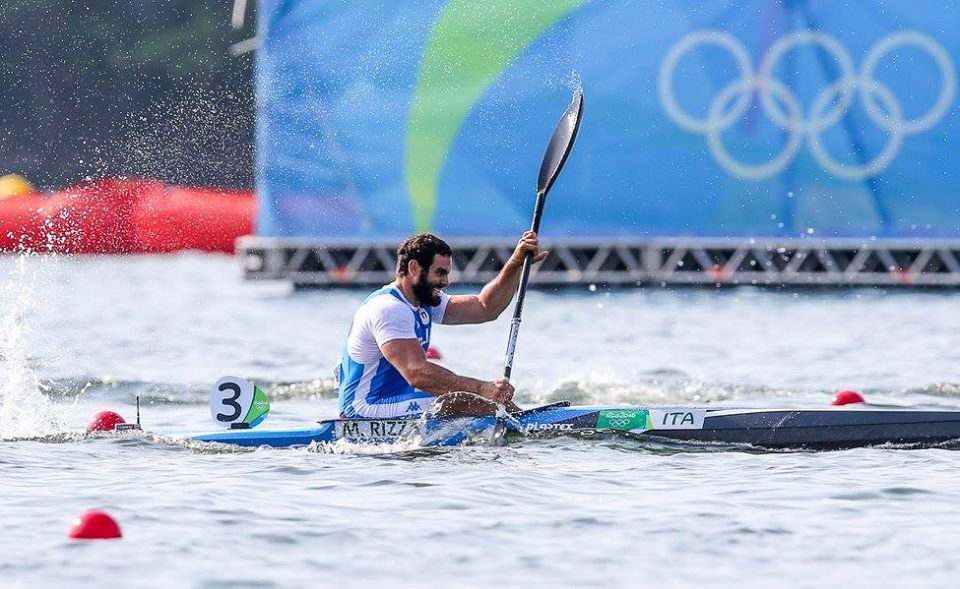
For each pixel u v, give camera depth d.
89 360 46.09
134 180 102.44
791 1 75.06
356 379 29.16
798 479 24.91
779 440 29.00
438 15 74.94
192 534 20.48
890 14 75.06
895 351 49.06
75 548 19.64
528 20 75.12
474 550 19.66
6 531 20.62
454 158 75.81
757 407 29.70
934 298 72.38
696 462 26.89
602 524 21.23
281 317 62.84
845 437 29.02
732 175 76.00
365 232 76.44
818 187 76.00
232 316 63.38
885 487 23.97
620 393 38.41
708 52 75.38
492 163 75.88
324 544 19.95
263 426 32.56
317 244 76.06
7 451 27.73
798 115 75.75
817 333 55.38
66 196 102.19
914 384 40.09
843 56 75.25
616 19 75.12
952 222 76.06
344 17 75.00
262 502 22.78
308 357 47.81
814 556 19.34
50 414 33.28
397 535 20.48
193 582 18.00
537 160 75.81
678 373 43.00
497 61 75.31
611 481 24.80
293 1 75.06
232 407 29.69
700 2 75.12
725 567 18.83
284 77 75.44
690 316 62.59
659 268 78.00
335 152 75.88
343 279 77.81
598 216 76.50
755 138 75.88
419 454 27.67
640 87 75.56
